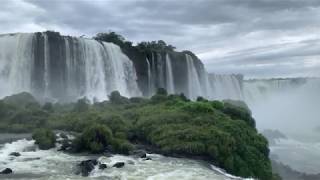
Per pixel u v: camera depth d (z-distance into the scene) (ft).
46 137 146.92
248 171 137.08
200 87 356.38
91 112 187.32
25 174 110.42
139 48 313.94
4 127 172.76
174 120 159.22
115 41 316.81
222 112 175.11
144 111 180.45
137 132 159.63
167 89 320.09
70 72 256.52
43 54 245.24
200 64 363.56
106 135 141.49
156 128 154.81
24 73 239.91
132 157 133.28
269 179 144.66
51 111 201.05
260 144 155.84
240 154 142.82
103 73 275.39
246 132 156.04
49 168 117.50
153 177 109.81
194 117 161.48
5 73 236.63
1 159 125.59
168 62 323.16
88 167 117.39
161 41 379.55
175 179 108.68
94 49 271.28
